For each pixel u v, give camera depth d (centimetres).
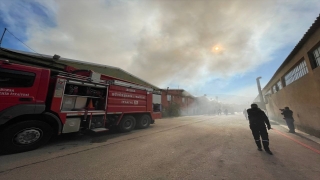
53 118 509
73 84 584
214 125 1172
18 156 406
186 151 469
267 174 309
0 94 410
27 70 463
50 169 328
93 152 454
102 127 682
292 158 408
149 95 988
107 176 297
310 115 747
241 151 471
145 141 601
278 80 1276
